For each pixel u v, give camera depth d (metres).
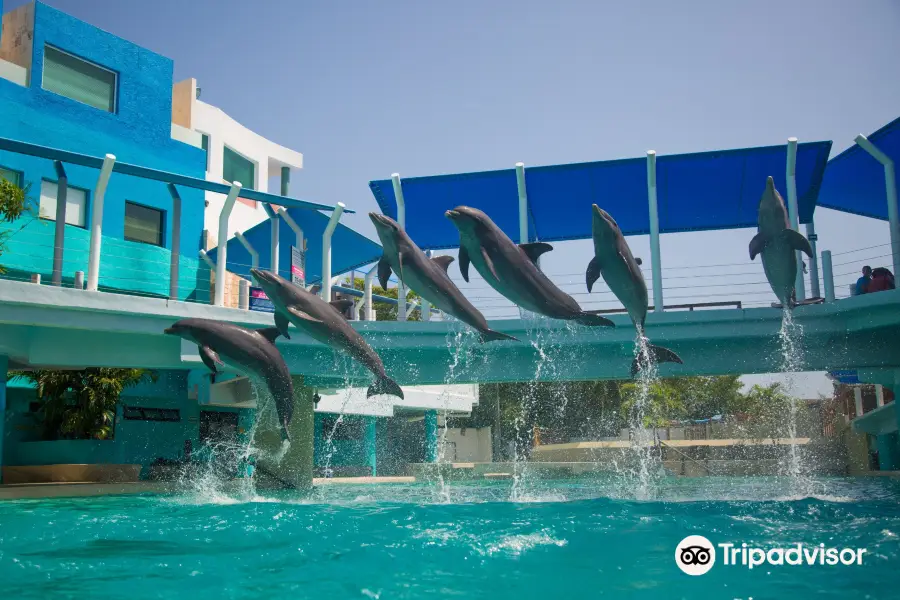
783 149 13.70
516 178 15.00
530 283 8.66
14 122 15.21
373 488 16.59
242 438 22.94
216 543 6.63
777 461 22.70
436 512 9.00
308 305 9.13
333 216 14.43
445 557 5.77
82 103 16.56
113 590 4.79
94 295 11.93
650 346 9.12
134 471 17.55
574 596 4.53
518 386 34.97
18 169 15.03
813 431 27.36
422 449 32.97
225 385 20.62
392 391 9.54
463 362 14.89
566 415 34.09
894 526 7.09
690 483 16.80
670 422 32.00
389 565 5.50
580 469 24.09
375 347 14.36
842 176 15.94
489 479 22.91
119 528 7.74
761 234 10.00
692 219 16.28
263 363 9.10
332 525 7.83
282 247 19.08
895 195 13.08
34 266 14.80
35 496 13.16
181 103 22.89
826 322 13.09
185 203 18.56
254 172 25.94
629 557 5.69
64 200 12.41
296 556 5.91
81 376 18.44
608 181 15.02
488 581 4.94
